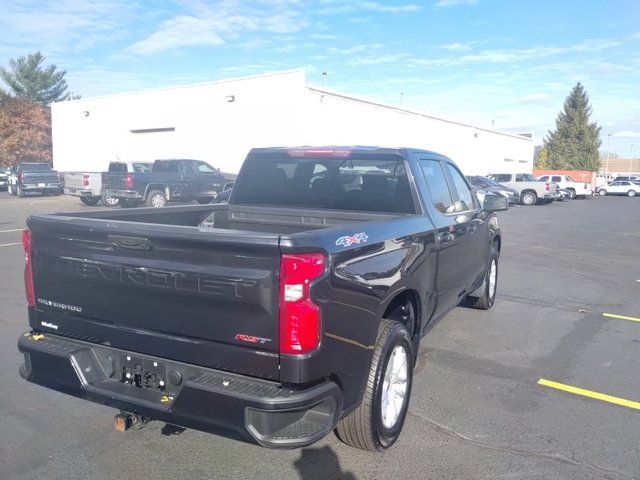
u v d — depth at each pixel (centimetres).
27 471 361
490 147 5225
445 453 389
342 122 2978
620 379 532
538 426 432
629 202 4106
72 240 353
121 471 363
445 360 573
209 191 2266
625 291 941
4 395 474
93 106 3612
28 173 2984
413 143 3788
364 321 339
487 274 730
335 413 314
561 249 1470
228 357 307
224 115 2922
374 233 365
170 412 313
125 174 2081
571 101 6969
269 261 292
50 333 377
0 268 1009
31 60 6141
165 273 314
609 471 370
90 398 346
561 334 672
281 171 542
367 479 356
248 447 396
